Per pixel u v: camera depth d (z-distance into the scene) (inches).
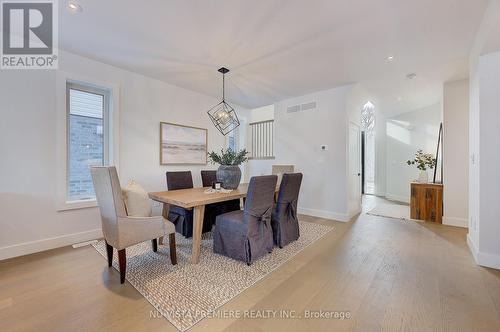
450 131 149.8
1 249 97.5
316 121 177.9
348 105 163.6
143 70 137.3
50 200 110.0
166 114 158.2
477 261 94.7
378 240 123.3
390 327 58.9
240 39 102.1
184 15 85.7
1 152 97.7
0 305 66.7
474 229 103.8
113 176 77.3
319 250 109.7
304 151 185.2
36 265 92.1
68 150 119.7
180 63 127.2
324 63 125.5
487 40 83.9
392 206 214.2
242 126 225.6
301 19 86.9
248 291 75.2
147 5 80.4
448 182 151.2
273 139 218.1
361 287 77.6
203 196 104.7
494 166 92.1
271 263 95.5
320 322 61.0
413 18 85.5
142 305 67.4
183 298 71.0
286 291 75.3
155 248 105.3
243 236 96.0
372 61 122.3
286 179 110.8
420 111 225.9
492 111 92.1
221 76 145.6
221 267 91.7
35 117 106.0
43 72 108.0
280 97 191.6
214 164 190.2
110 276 83.7
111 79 130.7
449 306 67.3
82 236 119.9
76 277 82.8
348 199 164.7
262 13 83.8
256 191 94.8
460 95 146.4
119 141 134.9
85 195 125.6
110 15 86.2
